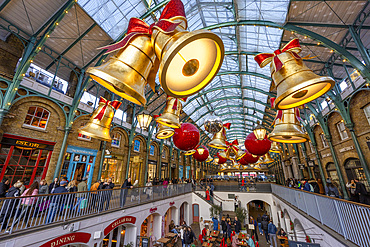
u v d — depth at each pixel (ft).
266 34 32.99
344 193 31.83
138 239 27.35
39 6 23.98
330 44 24.44
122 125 44.62
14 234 13.82
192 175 93.97
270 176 79.61
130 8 30.30
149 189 33.76
